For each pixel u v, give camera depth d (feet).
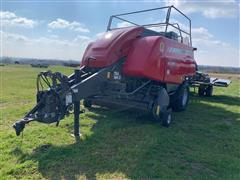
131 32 20.59
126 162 13.82
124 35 20.10
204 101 36.09
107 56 19.08
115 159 14.10
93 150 15.19
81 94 16.53
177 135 18.79
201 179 12.34
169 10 23.68
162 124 20.84
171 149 16.02
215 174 12.96
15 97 33.78
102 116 23.07
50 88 15.03
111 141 16.84
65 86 15.15
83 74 18.67
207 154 15.44
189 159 14.60
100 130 18.90
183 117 25.13
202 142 17.70
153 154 15.06
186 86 27.99
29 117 14.97
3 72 95.55
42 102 15.11
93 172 12.64
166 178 12.32
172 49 23.03
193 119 24.41
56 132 18.12
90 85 17.30
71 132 18.22
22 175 12.10
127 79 20.52
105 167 13.19
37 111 15.33
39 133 17.79
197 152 15.72
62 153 14.51
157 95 20.61
